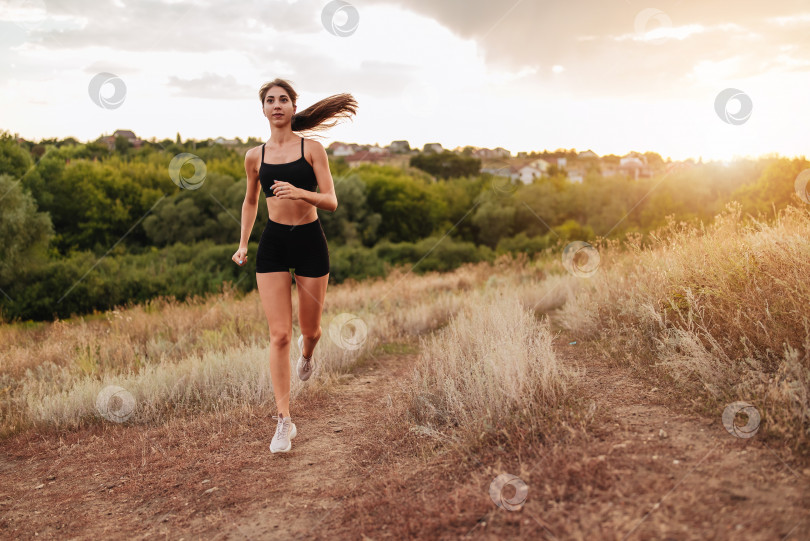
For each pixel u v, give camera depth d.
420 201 51.00
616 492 1.75
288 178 2.92
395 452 2.64
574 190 48.47
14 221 20.53
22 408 4.20
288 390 2.96
